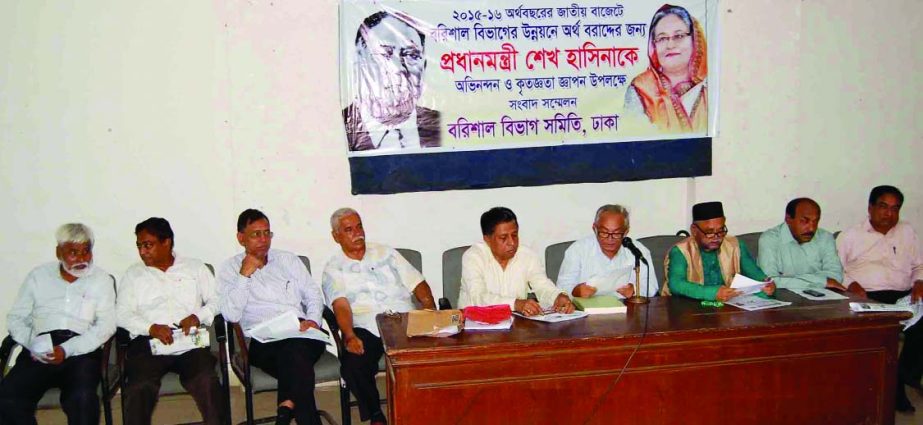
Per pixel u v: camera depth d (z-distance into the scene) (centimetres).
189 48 402
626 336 281
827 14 451
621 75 433
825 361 301
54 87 395
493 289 353
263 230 341
